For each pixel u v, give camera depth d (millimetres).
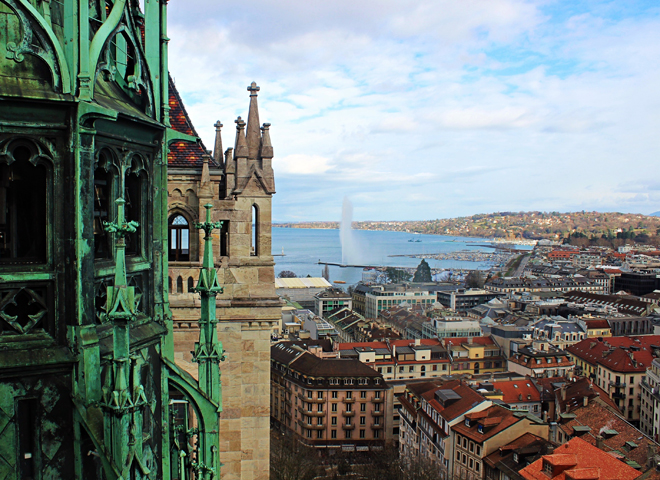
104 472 10023
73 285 9438
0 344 9031
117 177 10570
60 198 9359
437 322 198875
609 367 150875
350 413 136000
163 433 12430
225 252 29250
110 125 10195
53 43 9023
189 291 26719
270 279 28172
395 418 142250
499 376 148875
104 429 9117
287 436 114812
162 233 12250
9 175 9109
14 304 9219
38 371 9219
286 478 94375
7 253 9172
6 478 9055
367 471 109750
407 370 165500
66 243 9406
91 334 9594
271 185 28219
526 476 76062
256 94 28938
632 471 71375
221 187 30734
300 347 157625
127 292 9008
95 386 9625
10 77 8859
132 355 10180
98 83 10359
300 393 138000
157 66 12031
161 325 12188
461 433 97375
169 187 27266
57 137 9273
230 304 27031
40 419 9312
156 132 11844
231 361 27547
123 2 10414
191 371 26422
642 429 140750
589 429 96500
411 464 99375
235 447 27828
